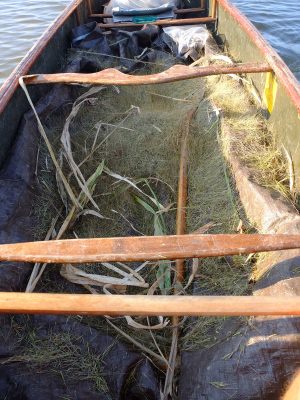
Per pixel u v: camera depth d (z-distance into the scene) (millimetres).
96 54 4316
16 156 2754
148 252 1883
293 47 6949
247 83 3703
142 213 2934
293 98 2541
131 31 5020
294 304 1586
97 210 2881
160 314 1602
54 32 3881
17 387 1776
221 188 2775
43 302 1634
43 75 3148
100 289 2412
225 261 2336
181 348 2018
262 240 1916
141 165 3170
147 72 4266
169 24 4973
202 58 4121
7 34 7641
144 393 1827
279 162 2818
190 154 3166
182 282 2332
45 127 3186
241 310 1584
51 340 1951
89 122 3494
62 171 2943
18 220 2463
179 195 2807
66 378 1826
